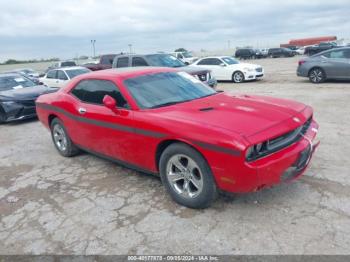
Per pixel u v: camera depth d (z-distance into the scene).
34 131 8.50
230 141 3.14
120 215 3.78
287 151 3.40
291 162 3.40
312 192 3.89
